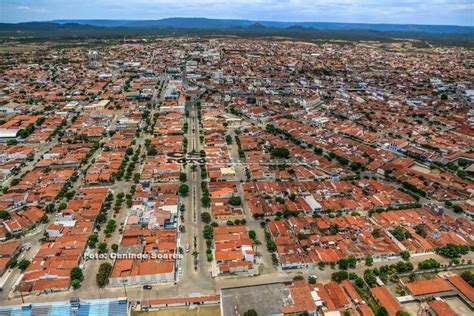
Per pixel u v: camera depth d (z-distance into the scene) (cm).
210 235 19950
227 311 14325
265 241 19838
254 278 17075
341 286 16312
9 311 14338
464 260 18438
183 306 15338
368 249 18875
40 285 16038
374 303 15462
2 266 17100
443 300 15825
